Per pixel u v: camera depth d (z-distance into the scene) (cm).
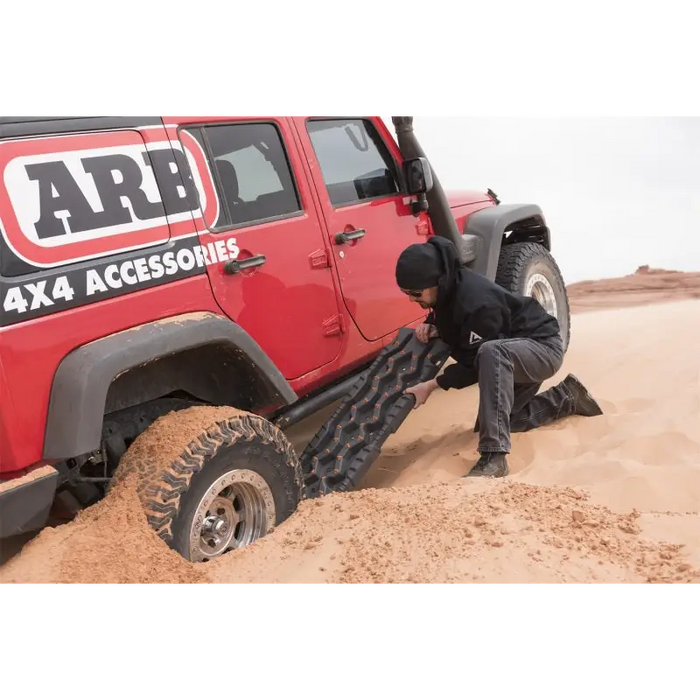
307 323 368
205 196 327
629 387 463
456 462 383
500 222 502
